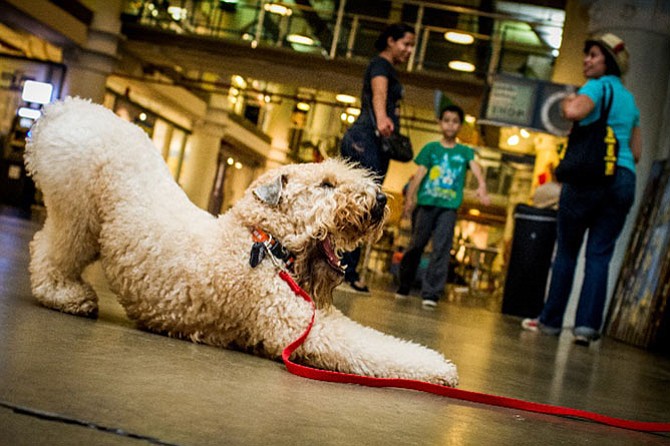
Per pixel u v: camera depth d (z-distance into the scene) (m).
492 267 15.86
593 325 4.88
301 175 2.12
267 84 21.45
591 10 8.10
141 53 16.16
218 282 2.06
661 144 7.59
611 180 4.73
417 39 13.46
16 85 15.41
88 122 2.22
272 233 2.09
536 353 3.87
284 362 1.99
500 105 9.50
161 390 1.47
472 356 3.22
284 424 1.37
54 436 1.06
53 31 14.19
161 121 19.92
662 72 7.67
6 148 13.96
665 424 2.04
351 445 1.30
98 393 1.34
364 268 11.83
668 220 6.38
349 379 1.92
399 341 2.12
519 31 13.18
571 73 10.09
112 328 2.16
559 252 5.26
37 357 1.56
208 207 23.44
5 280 2.81
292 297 2.04
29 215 10.12
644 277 6.52
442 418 1.70
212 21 14.87
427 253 12.91
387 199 2.15
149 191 2.19
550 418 1.96
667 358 5.28
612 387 2.96
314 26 14.23
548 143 11.44
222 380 1.69
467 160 6.73
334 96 18.62
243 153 24.28
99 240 2.20
